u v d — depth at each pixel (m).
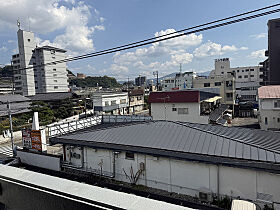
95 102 38.16
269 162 7.73
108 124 17.42
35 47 55.34
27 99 37.47
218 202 8.66
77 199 1.67
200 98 25.62
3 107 31.89
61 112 34.25
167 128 11.62
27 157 15.30
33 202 1.96
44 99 42.59
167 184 9.98
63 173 13.06
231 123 29.78
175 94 26.09
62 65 60.16
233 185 8.51
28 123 29.14
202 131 10.57
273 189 7.83
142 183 10.70
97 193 1.72
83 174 12.57
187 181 9.48
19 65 54.62
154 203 1.54
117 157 11.41
